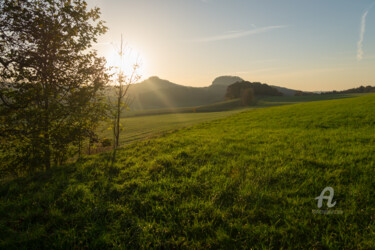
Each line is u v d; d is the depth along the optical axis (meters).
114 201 4.49
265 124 17.11
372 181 4.63
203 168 6.27
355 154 6.81
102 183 5.60
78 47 8.70
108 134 21.27
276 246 2.97
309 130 12.56
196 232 3.36
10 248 3.08
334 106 26.41
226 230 3.36
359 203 3.85
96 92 9.30
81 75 8.87
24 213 4.08
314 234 3.12
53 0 8.23
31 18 7.98
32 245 3.17
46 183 5.81
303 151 7.60
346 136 9.80
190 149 8.96
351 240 2.95
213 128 17.55
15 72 7.86
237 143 9.88
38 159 7.84
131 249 3.03
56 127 7.99
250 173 5.60
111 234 3.37
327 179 4.99
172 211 3.96
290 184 4.89
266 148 8.53
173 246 3.09
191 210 3.97
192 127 20.25
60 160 9.33
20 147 7.62
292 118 19.27
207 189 4.84
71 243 3.18
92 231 3.46
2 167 7.63
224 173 5.84
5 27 7.82
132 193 4.84
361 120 14.27
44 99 7.93
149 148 9.99
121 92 10.16
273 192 4.45
